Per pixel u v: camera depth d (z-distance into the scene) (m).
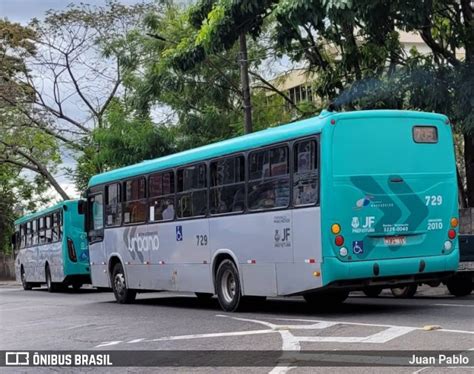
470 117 16.89
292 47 22.61
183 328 11.77
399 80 17.81
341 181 11.52
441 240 12.23
